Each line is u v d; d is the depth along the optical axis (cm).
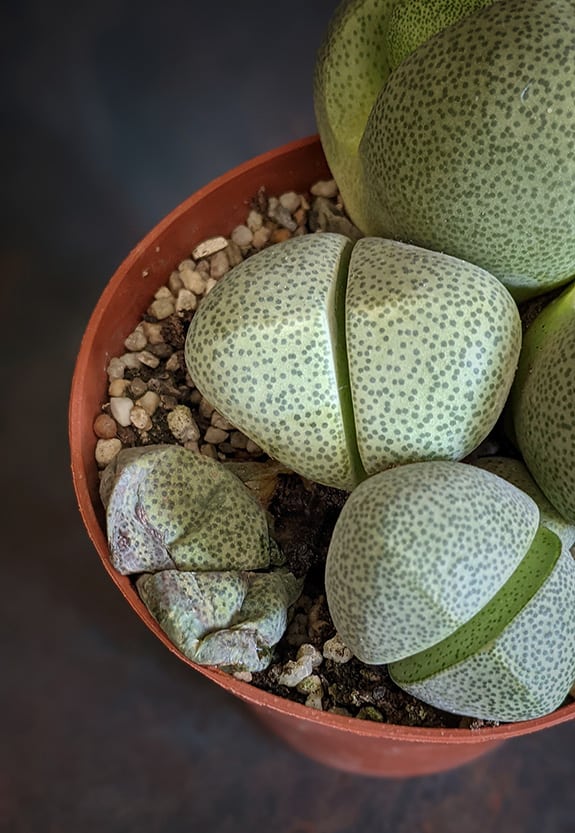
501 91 12
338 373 12
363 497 12
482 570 11
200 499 13
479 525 11
